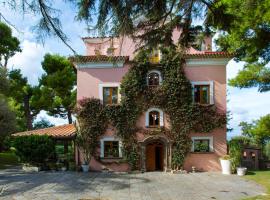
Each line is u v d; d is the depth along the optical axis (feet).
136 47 31.09
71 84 121.70
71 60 25.75
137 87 75.66
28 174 68.69
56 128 88.12
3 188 51.08
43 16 19.52
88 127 75.97
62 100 120.37
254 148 79.71
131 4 23.16
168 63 75.92
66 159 79.71
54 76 118.62
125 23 23.48
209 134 75.41
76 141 76.69
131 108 75.82
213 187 52.90
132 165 74.54
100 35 23.45
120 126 75.56
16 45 100.27
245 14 39.09
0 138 103.14
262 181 58.85
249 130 73.92
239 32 45.57
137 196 45.75
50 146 76.95
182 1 28.17
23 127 128.77
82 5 21.08
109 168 75.00
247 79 65.77
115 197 44.96
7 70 99.45
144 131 75.46
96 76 77.30
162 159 76.59
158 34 29.94
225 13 29.27
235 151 71.26
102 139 75.92
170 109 75.20
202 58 75.61
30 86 122.21
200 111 75.25
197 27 30.78
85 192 48.37
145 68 76.33
